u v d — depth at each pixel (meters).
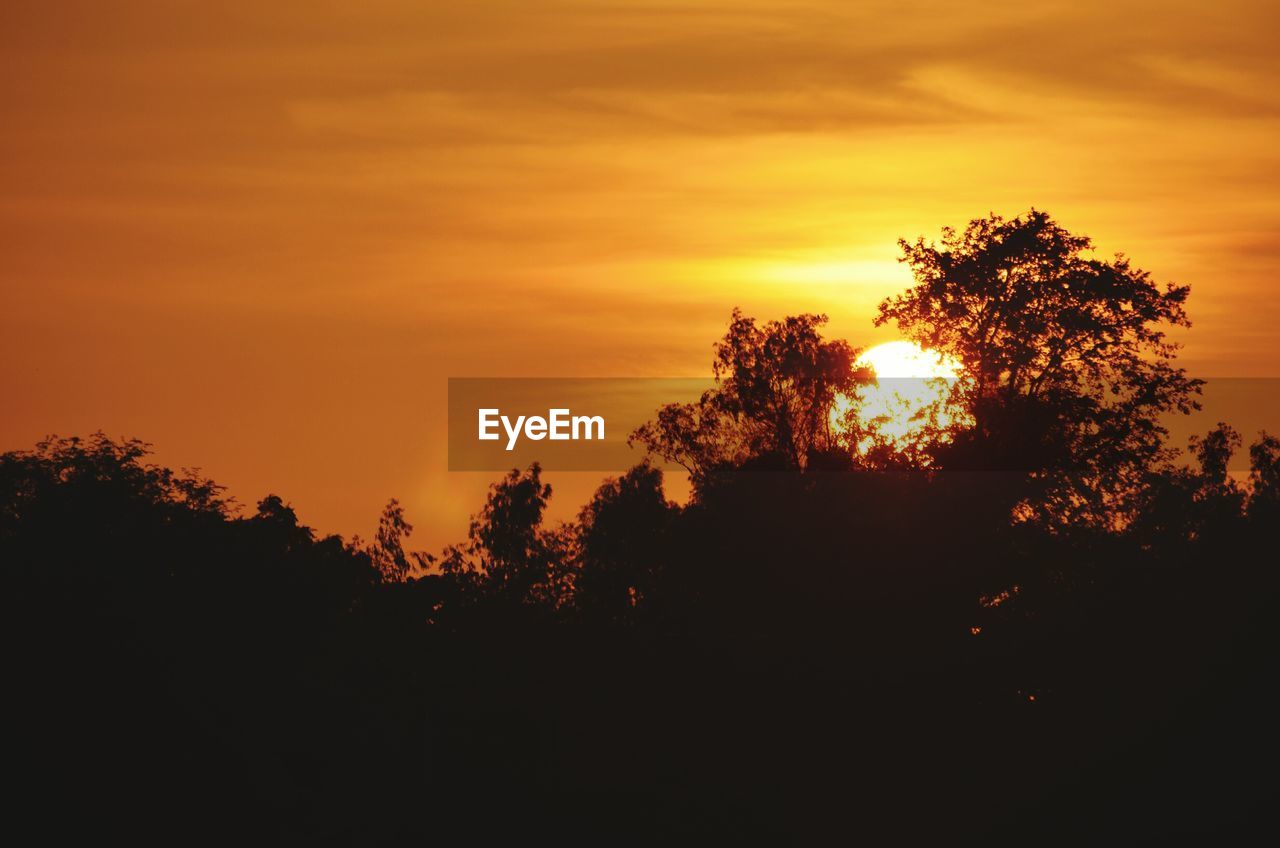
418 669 85.06
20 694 77.81
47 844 75.00
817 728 81.19
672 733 82.12
